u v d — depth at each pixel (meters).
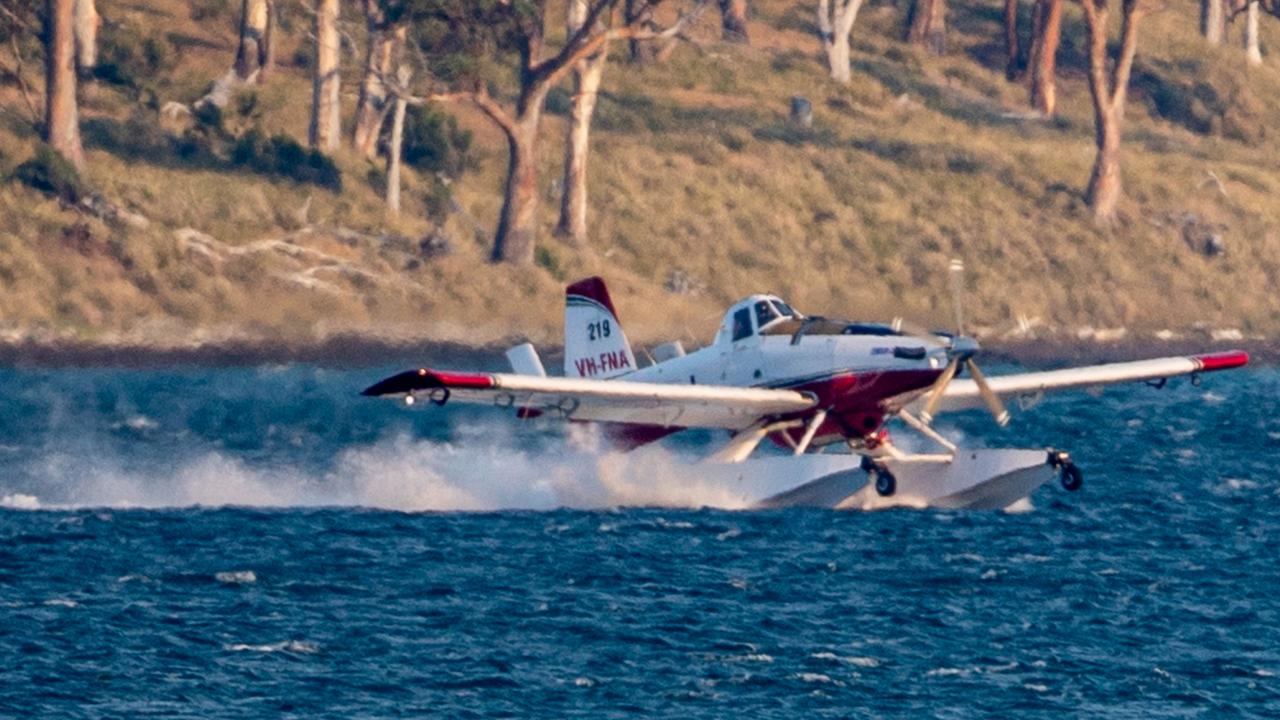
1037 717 62.25
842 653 69.44
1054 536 93.19
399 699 62.94
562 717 61.53
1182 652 70.25
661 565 83.81
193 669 65.56
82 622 71.25
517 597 77.06
